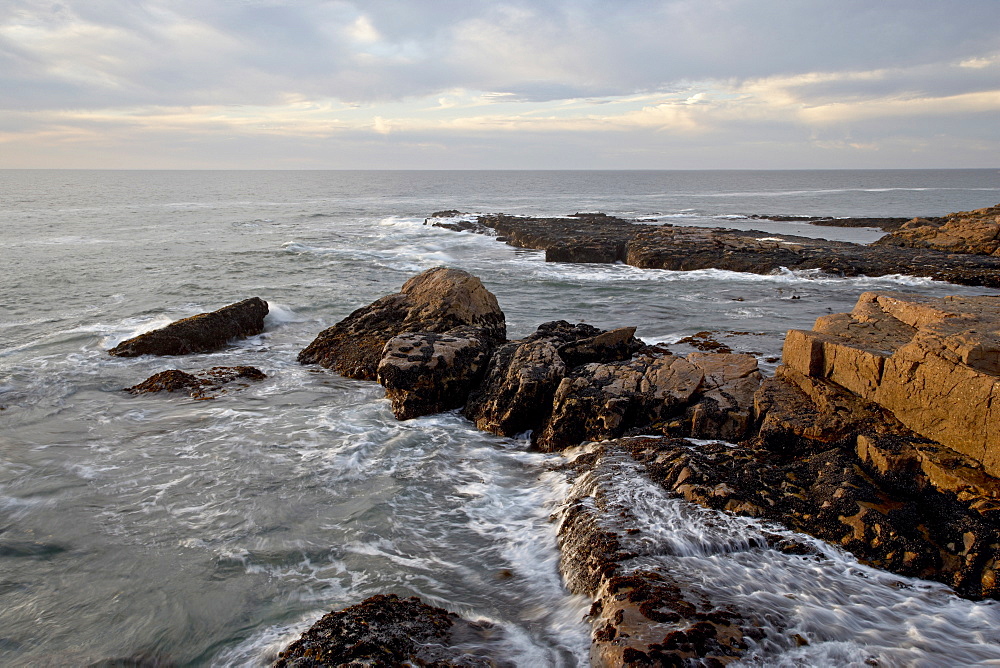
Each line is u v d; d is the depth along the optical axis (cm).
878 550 646
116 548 703
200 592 627
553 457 961
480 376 1207
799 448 834
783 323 1886
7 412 1121
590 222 4791
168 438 1016
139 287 2389
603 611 561
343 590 632
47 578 651
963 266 2736
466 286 1562
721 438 926
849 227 5047
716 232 3762
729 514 712
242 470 900
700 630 511
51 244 3656
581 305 2194
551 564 682
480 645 543
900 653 507
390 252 3591
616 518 706
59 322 1806
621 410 981
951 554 625
